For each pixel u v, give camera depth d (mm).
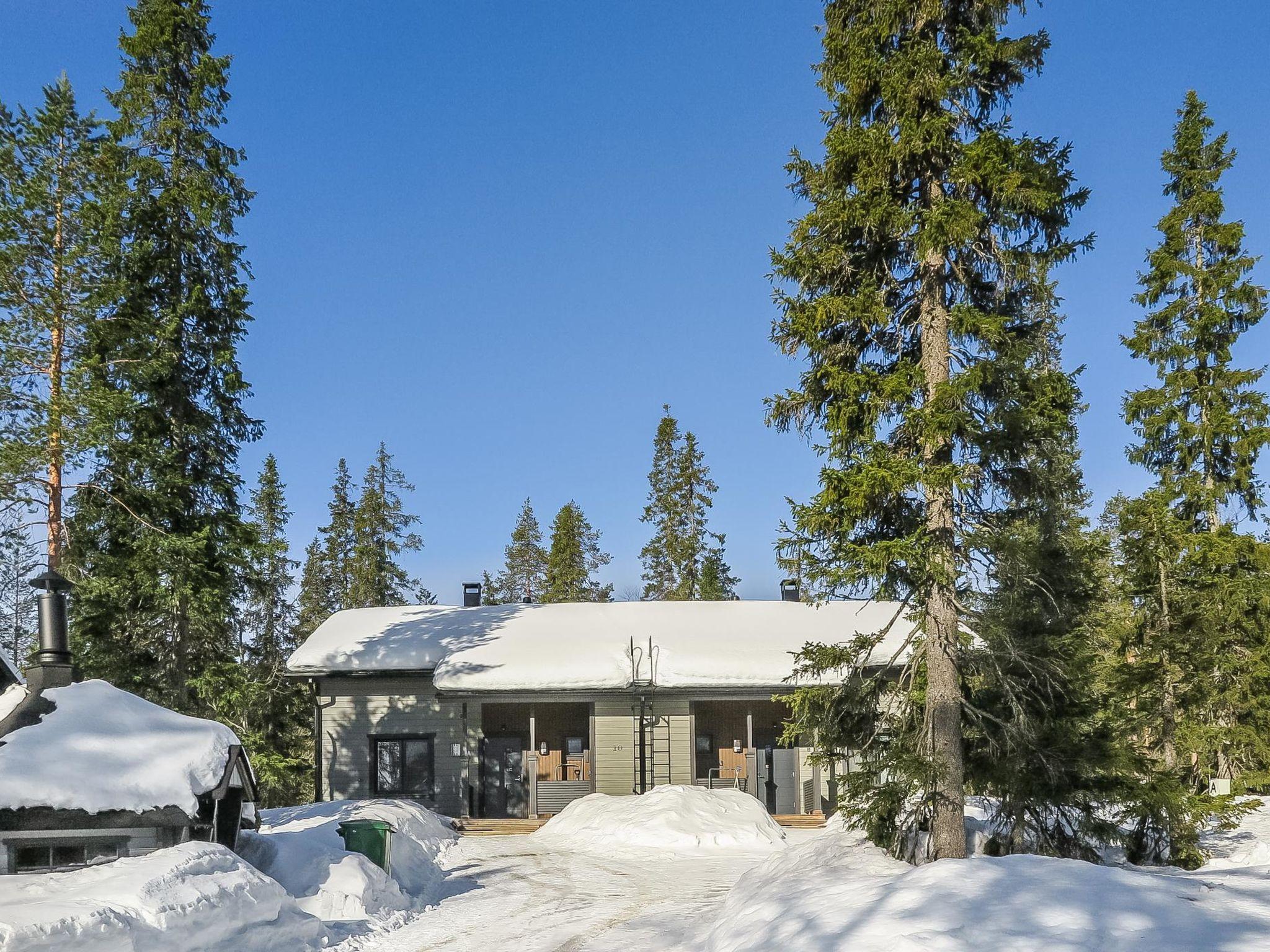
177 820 13352
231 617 24438
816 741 15344
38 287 20641
